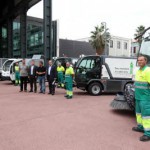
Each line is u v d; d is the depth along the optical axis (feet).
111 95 46.50
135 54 28.40
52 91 46.44
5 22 133.69
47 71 53.57
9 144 18.78
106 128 23.21
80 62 45.80
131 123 25.12
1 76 74.38
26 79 51.34
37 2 92.22
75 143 19.02
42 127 23.36
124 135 21.11
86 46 167.84
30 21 136.15
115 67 46.29
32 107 33.17
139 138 20.30
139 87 20.26
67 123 24.86
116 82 46.32
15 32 138.00
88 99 40.96
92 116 28.09
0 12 131.23
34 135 20.94
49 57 76.28
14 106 33.91
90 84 45.98
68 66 41.96
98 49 170.71
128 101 27.32
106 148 18.01
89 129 22.82
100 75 45.91
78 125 24.16
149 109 19.89
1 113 29.32
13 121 25.55
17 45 137.08
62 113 29.45
